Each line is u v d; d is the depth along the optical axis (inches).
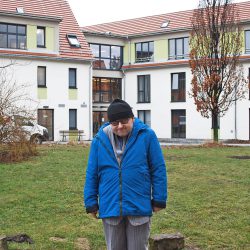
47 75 1366.9
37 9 1464.1
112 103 180.2
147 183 178.5
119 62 1644.9
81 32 1509.6
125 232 180.5
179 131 1518.2
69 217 307.3
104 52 1611.7
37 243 251.9
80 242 254.8
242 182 426.0
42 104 1350.9
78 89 1427.2
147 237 180.4
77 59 1414.9
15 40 1322.6
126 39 1641.2
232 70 985.5
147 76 1592.0
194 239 261.6
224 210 320.5
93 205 181.5
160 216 305.9
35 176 466.0
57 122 1382.9
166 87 1540.4
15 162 581.3
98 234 268.8
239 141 1248.8
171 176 460.8
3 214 315.6
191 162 579.5
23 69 1318.9
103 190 178.7
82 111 1434.5
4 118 603.2
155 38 1578.5
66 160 599.2
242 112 1378.0
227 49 972.6
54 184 419.2
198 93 981.2
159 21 1637.6
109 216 175.3
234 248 247.0
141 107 1598.2
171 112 1533.0
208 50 968.9
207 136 1450.5
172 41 1547.7
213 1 979.3
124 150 177.5
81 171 498.3
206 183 420.2
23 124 632.4
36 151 665.0
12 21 1312.7
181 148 859.4
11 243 247.6
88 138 1440.7
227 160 606.2
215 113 991.6
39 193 379.2
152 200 180.5
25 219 303.3
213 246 249.8
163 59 1557.6
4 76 1143.6
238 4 1503.4
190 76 1481.3
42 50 1362.0
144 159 178.1
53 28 1385.3
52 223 293.3
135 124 180.7
